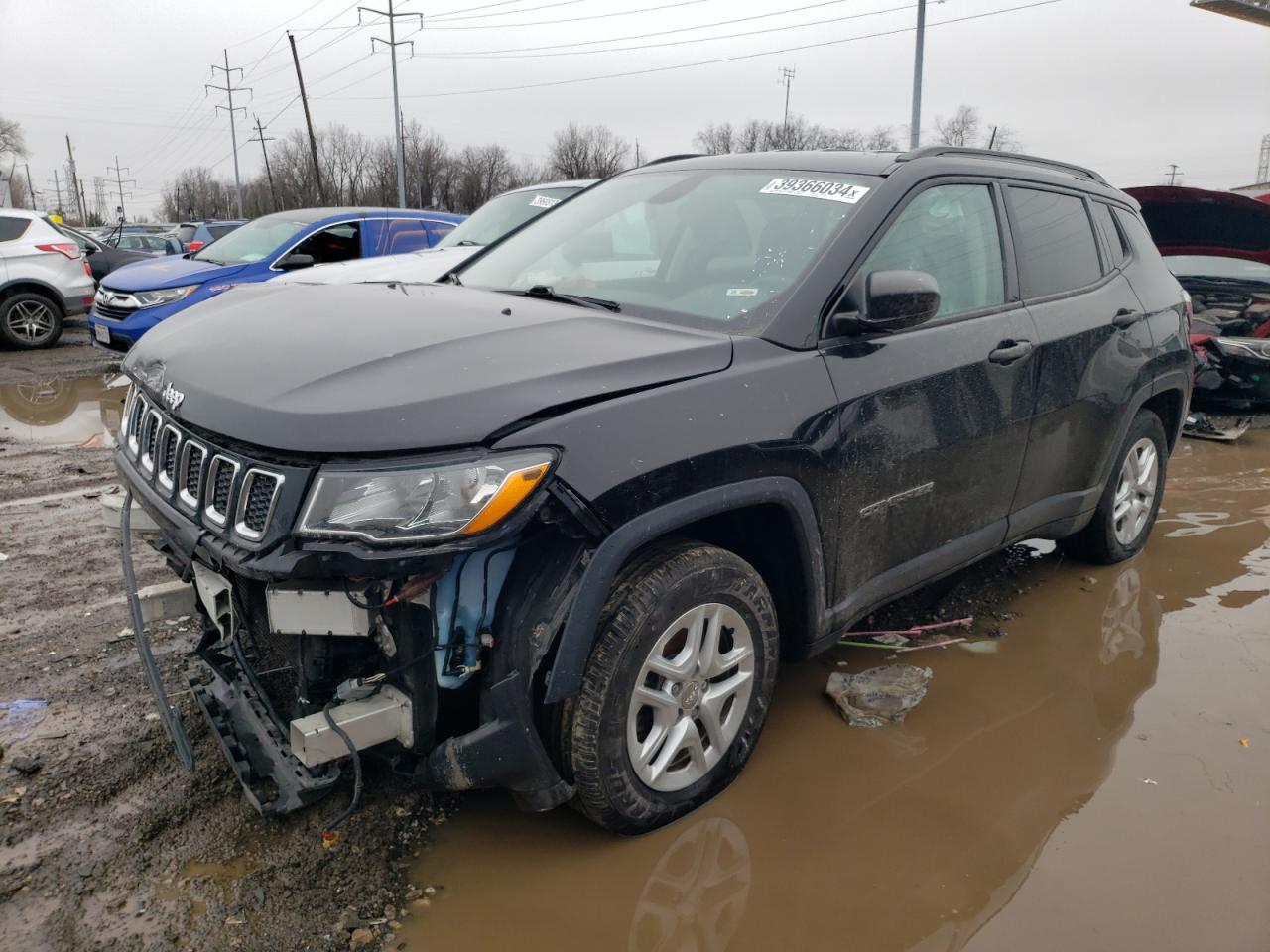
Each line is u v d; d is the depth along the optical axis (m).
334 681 2.30
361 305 2.80
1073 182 4.12
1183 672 3.56
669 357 2.45
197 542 2.24
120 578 4.15
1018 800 2.75
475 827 2.57
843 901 2.34
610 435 2.21
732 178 3.46
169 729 2.55
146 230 36.16
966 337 3.20
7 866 2.32
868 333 2.80
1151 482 4.65
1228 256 8.26
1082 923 2.28
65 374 10.03
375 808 2.61
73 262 11.91
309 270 7.16
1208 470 6.63
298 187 74.38
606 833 2.56
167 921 2.17
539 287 3.19
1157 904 2.34
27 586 4.02
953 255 3.29
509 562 2.25
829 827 2.61
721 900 2.33
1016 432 3.45
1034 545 4.89
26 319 11.63
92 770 2.71
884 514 2.97
